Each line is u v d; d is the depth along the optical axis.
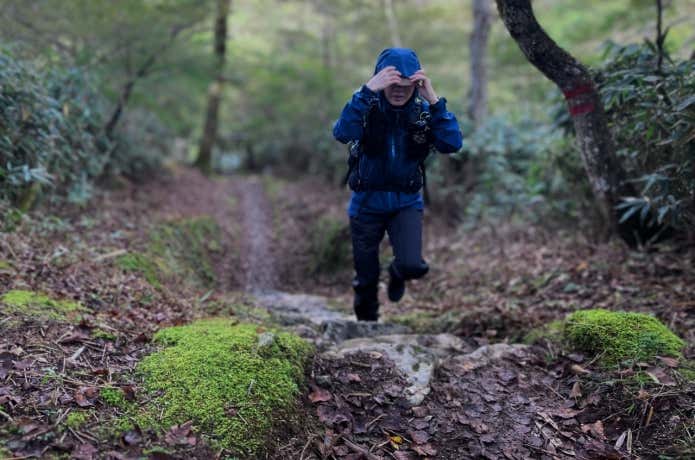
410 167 2.88
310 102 15.46
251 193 12.86
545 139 6.48
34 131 4.27
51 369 2.18
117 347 2.50
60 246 3.96
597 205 5.11
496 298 4.56
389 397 2.47
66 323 2.60
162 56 8.28
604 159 3.91
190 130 16.06
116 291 3.51
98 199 6.43
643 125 3.63
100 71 7.25
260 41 18.50
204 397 2.11
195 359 2.34
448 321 3.97
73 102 5.47
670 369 2.46
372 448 2.17
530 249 5.63
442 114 2.68
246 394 2.15
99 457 1.77
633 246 4.40
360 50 17.59
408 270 3.00
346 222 7.71
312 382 2.47
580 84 3.64
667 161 3.69
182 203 8.91
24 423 1.84
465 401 2.49
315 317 4.43
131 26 7.18
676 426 2.18
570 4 14.88
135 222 5.89
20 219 4.18
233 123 21.34
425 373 2.62
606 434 2.26
